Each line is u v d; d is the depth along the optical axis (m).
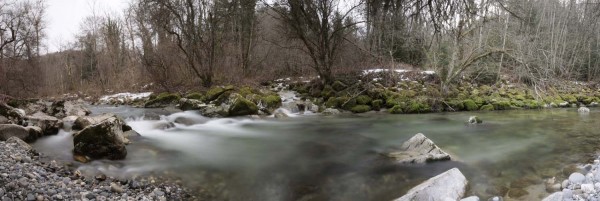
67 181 5.53
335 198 5.40
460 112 15.46
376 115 14.57
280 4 16.61
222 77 19.78
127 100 18.09
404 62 20.25
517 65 18.20
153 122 11.11
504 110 16.27
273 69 22.88
